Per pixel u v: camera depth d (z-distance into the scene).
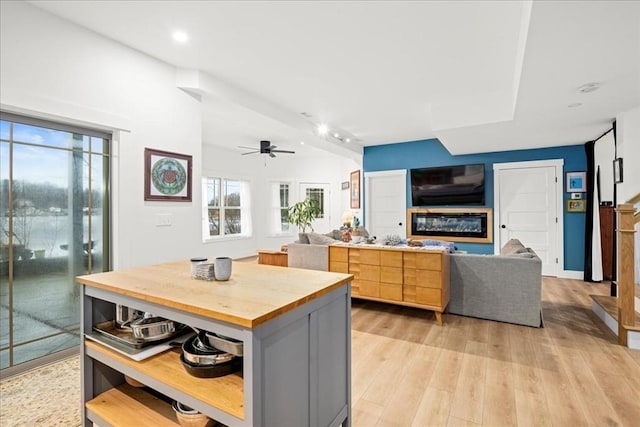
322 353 1.34
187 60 3.09
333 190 8.48
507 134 4.59
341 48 2.84
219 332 1.07
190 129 3.39
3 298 2.26
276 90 3.81
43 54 2.32
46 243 2.47
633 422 1.77
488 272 3.39
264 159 8.09
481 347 2.74
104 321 1.63
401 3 2.21
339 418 1.46
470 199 6.01
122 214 2.83
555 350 2.67
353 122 5.14
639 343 2.67
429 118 4.94
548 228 5.49
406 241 4.08
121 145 2.82
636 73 2.64
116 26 2.53
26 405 1.93
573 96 3.15
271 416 1.06
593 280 5.10
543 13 1.85
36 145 2.41
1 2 2.13
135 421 1.37
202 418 1.25
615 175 3.85
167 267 1.84
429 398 2.01
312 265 4.08
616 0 1.72
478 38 2.65
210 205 7.09
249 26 2.51
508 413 1.86
